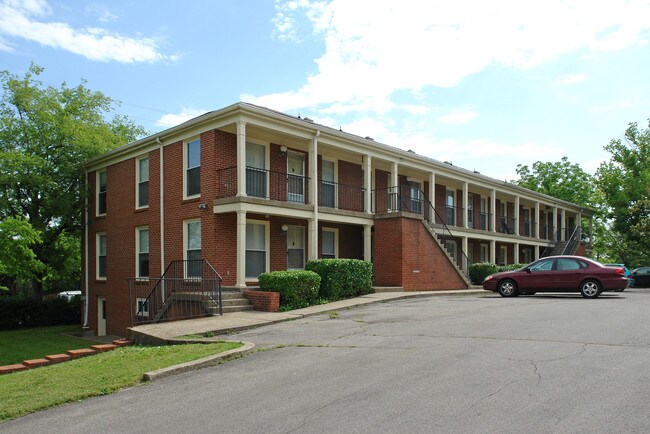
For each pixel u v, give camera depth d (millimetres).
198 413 6074
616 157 40812
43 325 25688
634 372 6781
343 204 22562
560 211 41656
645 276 31250
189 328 12062
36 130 23266
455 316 12664
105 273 22781
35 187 22453
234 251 17750
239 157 16500
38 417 6383
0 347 18438
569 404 5594
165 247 19234
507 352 8203
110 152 21891
